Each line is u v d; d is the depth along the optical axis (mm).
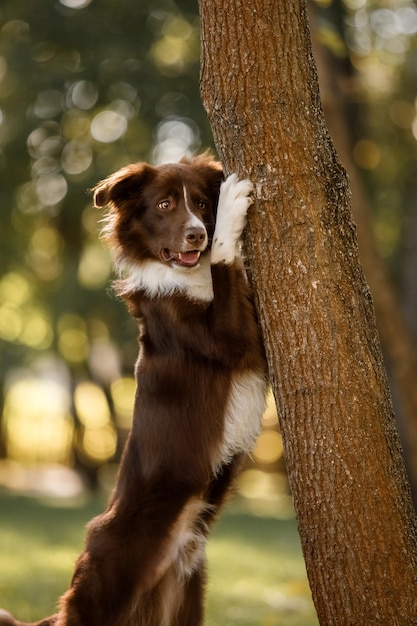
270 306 6879
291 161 6734
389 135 24438
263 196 6809
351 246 6891
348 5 22781
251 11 6688
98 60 22703
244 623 10734
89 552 7711
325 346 6715
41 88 22922
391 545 6641
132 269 8141
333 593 6762
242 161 6863
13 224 25781
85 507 22984
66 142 23641
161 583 7820
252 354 7336
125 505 7730
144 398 7816
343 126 13125
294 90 6734
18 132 23422
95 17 22828
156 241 7984
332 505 6703
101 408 38438
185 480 7625
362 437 6672
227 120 6859
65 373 35625
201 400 7582
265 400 7617
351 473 6656
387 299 13180
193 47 23281
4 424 42906
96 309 26000
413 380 13484
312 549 6848
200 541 7871
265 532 18844
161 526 7633
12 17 23281
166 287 7773
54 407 43750
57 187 24203
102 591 7570
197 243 7719
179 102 23047
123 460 7914
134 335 25672
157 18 22922
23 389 43719
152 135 23250
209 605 11562
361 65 23297
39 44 23109
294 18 6746
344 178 6930
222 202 7066
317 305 6723
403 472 6859
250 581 13328
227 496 7930
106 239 8531
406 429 13820
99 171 23172
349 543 6664
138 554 7609
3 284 31625
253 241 6930
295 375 6801
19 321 33844
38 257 27953
